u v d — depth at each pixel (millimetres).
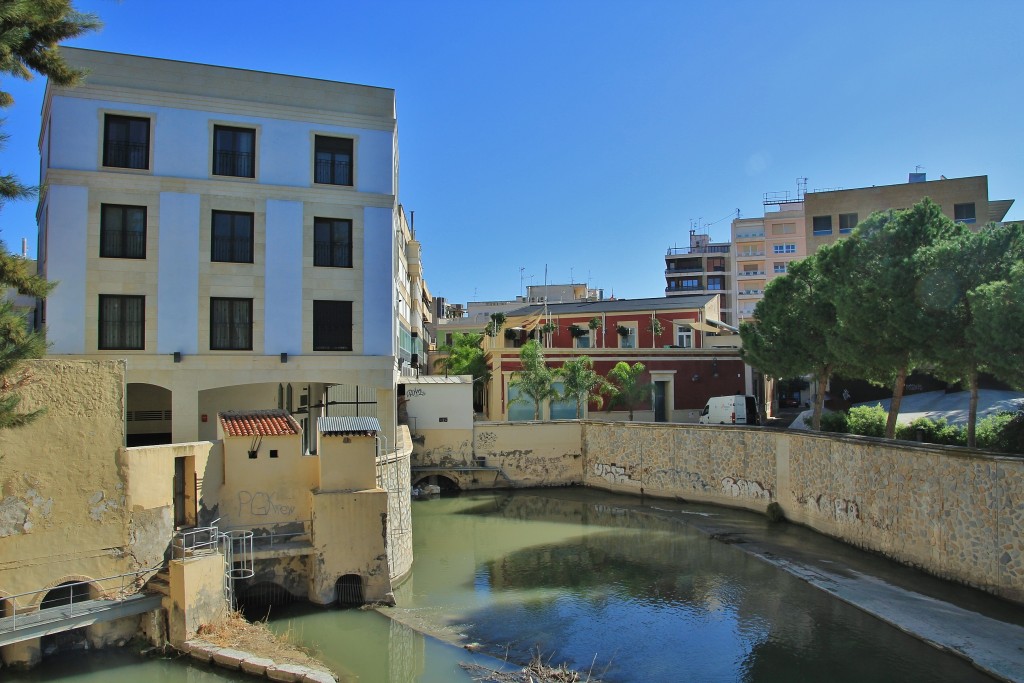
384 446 26781
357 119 27250
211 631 18219
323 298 26562
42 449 17031
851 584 23266
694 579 24969
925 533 23500
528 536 32281
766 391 56031
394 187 28641
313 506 21172
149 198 24719
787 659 18016
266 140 26141
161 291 24672
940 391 45031
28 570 16609
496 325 62406
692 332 56594
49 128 24438
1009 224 22906
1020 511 19406
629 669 17734
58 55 13922
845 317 26688
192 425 24766
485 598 23078
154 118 24953
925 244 25125
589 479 45906
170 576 17984
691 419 51438
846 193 61438
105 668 16734
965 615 19594
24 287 13156
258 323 25703
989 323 19812
